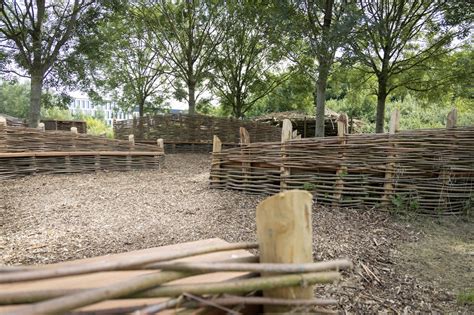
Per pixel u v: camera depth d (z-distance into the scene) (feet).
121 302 2.80
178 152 34.50
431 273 7.47
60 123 44.57
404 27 25.08
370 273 7.33
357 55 20.95
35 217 10.48
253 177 14.07
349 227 10.09
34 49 23.72
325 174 12.43
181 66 35.91
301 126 46.42
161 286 2.66
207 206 12.25
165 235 9.20
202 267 2.78
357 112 61.11
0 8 23.27
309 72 26.45
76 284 3.12
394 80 28.14
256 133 35.60
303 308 2.93
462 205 11.39
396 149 11.48
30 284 3.10
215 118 35.24
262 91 40.73
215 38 34.78
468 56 25.00
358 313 5.98
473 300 6.31
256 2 29.66
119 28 35.63
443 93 27.17
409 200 11.41
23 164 16.81
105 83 36.40
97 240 8.68
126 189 14.79
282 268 2.89
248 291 2.83
